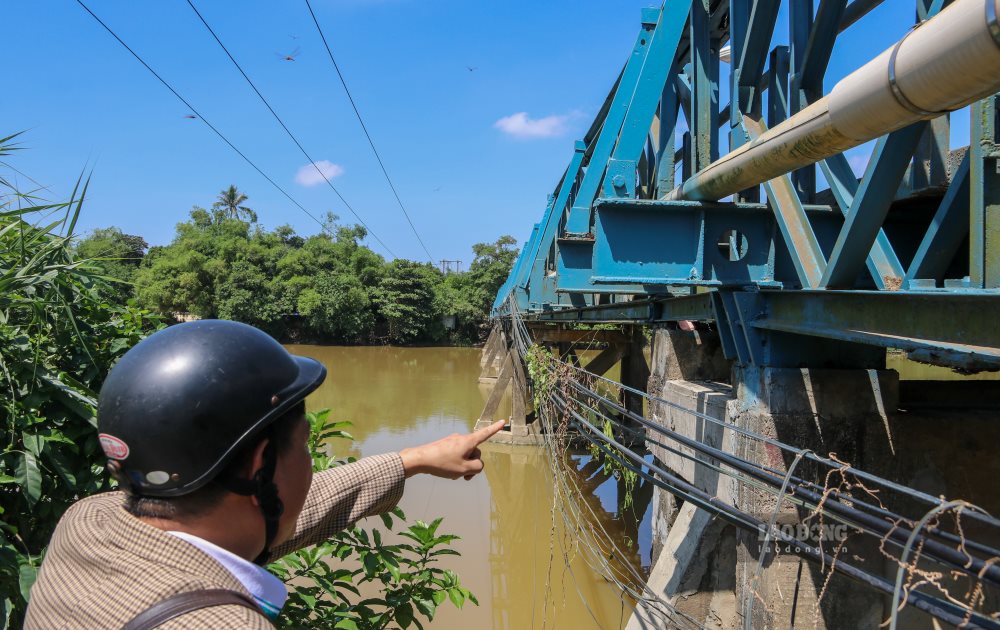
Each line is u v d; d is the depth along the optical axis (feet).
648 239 13.15
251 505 3.24
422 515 28.76
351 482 5.22
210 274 126.93
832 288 10.22
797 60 12.43
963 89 5.12
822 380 11.94
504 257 149.38
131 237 168.04
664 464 18.07
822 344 12.30
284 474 3.37
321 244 142.41
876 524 5.77
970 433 11.92
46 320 8.06
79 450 7.54
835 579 11.54
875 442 11.94
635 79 19.30
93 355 8.47
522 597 21.31
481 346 135.54
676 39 15.19
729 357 13.66
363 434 43.65
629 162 14.99
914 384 13.99
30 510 7.00
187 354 3.17
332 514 5.08
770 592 11.47
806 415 11.85
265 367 3.32
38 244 8.45
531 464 37.60
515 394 41.37
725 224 13.06
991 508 11.91
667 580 14.47
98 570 2.81
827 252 12.94
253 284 126.52
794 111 12.41
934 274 9.07
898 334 8.45
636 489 32.09
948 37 4.88
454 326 138.10
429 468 5.48
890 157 8.66
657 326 20.34
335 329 130.21
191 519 3.09
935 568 11.50
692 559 13.82
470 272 148.87
